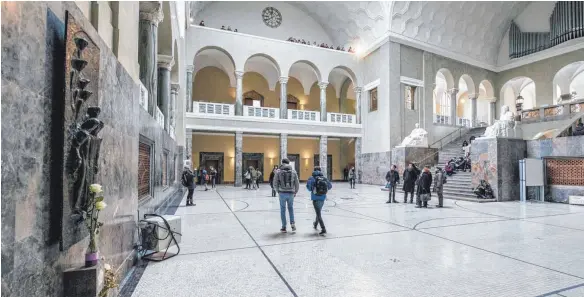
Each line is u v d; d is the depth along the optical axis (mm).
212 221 7809
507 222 7816
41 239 2070
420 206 10570
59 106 2328
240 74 22234
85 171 2557
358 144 25375
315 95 30719
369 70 24797
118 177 3721
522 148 13094
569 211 9742
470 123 28000
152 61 8211
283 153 22922
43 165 2104
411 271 4230
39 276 2041
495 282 3857
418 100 23469
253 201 12227
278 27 26859
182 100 17375
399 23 22484
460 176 15727
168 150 11586
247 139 27125
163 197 9625
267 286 3701
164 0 9852
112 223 3447
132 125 4473
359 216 8680
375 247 5414
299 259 4727
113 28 4008
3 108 1659
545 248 5398
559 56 24078
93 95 2852
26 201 1888
